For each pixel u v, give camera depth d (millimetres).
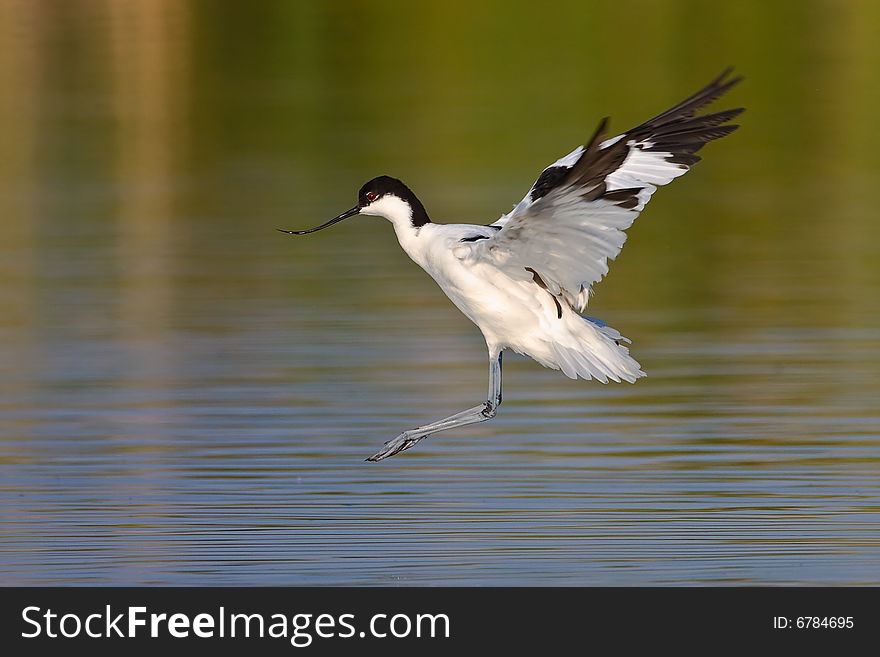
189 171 23938
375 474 12109
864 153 24203
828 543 10523
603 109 25734
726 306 17141
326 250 20172
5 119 26594
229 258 19625
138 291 18188
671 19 31062
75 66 29156
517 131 24844
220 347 15883
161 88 27969
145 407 13930
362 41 30422
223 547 10625
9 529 10953
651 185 9594
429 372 14953
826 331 16031
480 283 9852
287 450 12688
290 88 27734
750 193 22562
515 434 13078
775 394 13992
